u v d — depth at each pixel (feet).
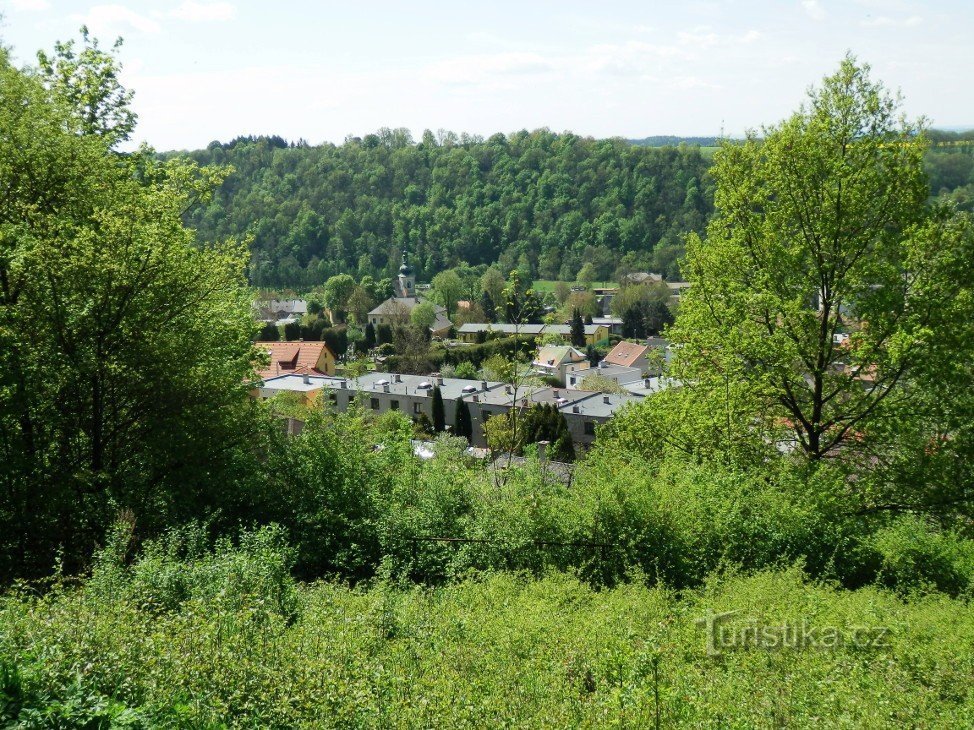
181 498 52.01
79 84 62.95
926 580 45.16
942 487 53.11
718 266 60.39
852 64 54.54
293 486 53.52
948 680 28.43
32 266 47.67
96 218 49.98
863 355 53.78
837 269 56.75
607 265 553.64
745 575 42.50
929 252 52.80
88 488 48.80
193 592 33.19
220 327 60.13
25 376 46.16
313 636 28.99
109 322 50.29
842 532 46.88
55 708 19.74
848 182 54.80
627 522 45.75
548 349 327.88
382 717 22.45
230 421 55.52
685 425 61.16
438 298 485.97
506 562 47.52
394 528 49.55
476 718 23.18
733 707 25.14
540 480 53.16
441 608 37.11
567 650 30.09
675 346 63.82
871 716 24.18
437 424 215.92
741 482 49.19
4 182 50.29
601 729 22.63
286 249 568.00
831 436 59.47
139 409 53.83
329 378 232.32
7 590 31.78
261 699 22.15
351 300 442.91
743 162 59.62
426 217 604.90
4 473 45.01
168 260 52.29
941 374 51.19
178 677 22.63
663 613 35.94
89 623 25.57
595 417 197.57
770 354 56.18
